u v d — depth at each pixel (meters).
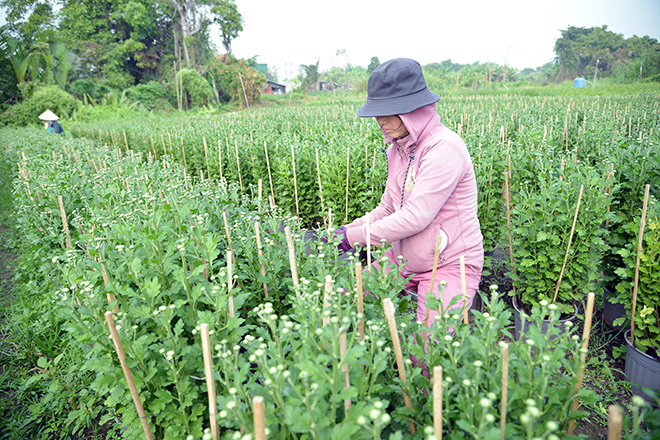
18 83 35.78
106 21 54.69
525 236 3.08
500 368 1.41
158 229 2.30
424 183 2.40
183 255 2.02
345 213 4.94
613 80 78.81
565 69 92.31
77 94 42.47
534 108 13.79
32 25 51.00
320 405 1.32
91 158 7.44
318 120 14.15
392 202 2.97
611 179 2.89
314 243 2.39
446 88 59.81
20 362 3.24
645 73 70.00
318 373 1.29
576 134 7.77
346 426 1.20
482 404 1.09
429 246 2.57
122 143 12.95
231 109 56.12
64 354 3.20
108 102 39.06
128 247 2.22
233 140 7.18
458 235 2.56
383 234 2.50
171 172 5.02
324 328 1.41
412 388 1.56
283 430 1.36
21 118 31.28
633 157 3.39
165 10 56.34
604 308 3.27
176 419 1.85
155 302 2.00
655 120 8.98
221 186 3.68
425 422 1.53
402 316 1.98
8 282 4.68
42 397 2.85
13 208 6.95
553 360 1.36
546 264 2.91
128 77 53.25
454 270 2.59
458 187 2.49
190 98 52.31
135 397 1.78
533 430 1.33
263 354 1.38
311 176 5.54
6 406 2.78
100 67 53.62
